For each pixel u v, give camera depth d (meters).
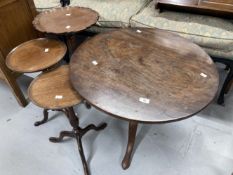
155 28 1.60
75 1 2.16
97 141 1.53
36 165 1.43
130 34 1.49
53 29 1.59
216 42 1.55
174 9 1.87
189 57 1.26
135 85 1.09
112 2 2.07
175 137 1.53
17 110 1.82
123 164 1.35
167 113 0.94
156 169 1.35
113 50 1.34
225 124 1.59
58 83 1.31
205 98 1.00
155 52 1.31
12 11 1.71
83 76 1.16
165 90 1.05
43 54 1.56
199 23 1.68
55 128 1.65
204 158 1.39
